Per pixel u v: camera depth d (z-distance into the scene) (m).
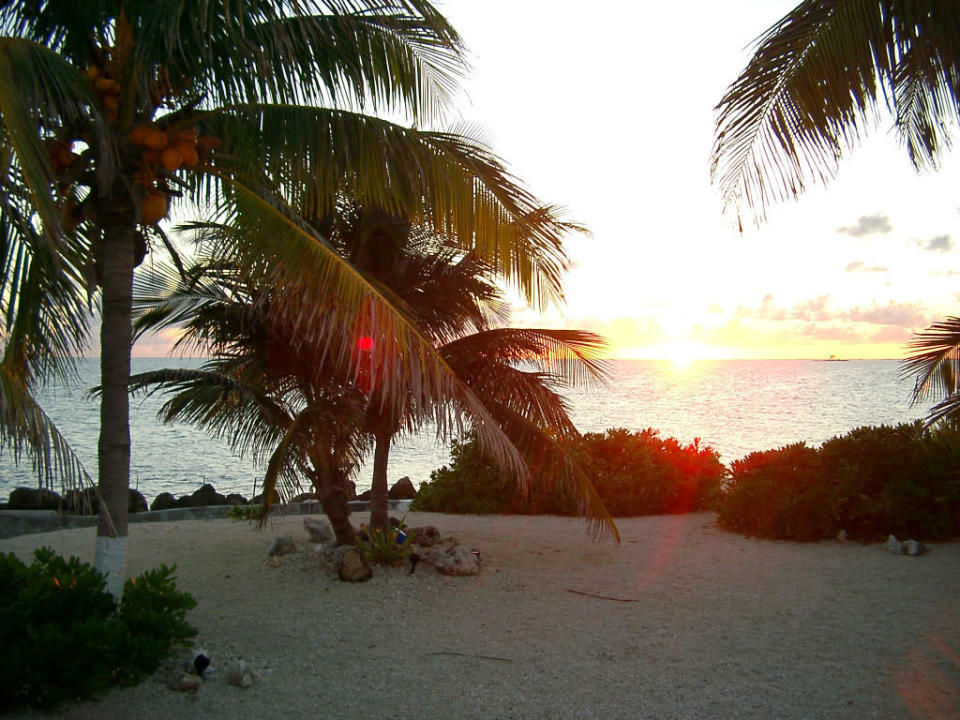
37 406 4.26
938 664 5.31
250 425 8.54
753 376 186.12
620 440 13.22
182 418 8.38
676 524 11.33
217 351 8.23
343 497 8.80
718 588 7.55
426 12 5.41
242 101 5.65
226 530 11.22
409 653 5.75
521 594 7.41
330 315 5.09
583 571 8.34
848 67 4.34
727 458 27.09
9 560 5.46
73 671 4.55
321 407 8.12
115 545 5.62
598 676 5.25
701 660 5.53
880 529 9.51
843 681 5.06
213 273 7.34
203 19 4.37
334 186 5.69
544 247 5.78
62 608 4.89
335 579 7.88
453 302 8.66
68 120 4.92
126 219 5.54
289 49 5.03
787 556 8.89
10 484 23.33
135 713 4.59
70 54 5.44
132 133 5.16
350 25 5.54
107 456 5.65
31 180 3.61
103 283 5.64
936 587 7.34
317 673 5.34
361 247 8.14
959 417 7.68
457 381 5.76
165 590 5.37
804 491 10.12
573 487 8.30
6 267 4.90
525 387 8.48
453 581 7.84
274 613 6.78
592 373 8.64
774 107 4.60
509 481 12.22
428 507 13.11
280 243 5.04
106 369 5.70
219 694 4.91
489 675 5.29
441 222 5.59
